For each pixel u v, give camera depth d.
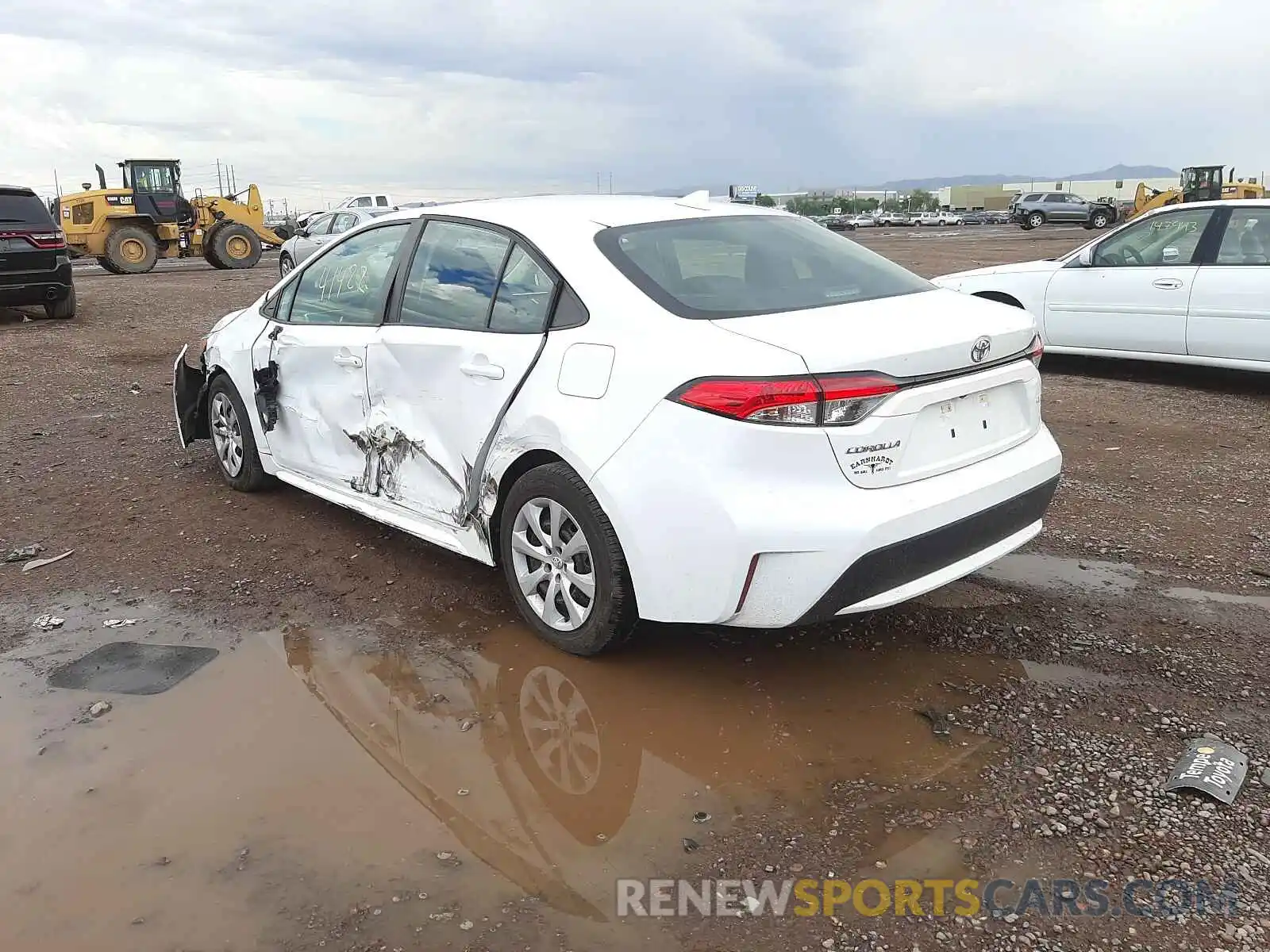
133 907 2.32
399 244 4.23
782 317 3.12
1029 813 2.63
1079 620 3.75
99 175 25.70
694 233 3.64
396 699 3.28
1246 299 7.71
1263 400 7.75
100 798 2.73
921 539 2.97
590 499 3.24
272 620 3.88
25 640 3.71
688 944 2.21
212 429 5.61
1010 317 3.42
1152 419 7.14
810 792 2.75
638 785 2.80
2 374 9.23
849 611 2.97
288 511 5.16
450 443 3.78
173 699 3.28
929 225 73.81
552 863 2.47
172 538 4.77
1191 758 2.83
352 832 2.59
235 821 2.63
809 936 2.23
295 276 4.92
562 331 3.37
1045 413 7.40
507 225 3.74
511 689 3.33
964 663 3.45
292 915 2.29
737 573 2.90
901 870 2.43
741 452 2.86
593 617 3.34
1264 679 3.29
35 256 12.95
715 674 3.40
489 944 2.20
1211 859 2.44
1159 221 8.34
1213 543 4.53
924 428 3.04
